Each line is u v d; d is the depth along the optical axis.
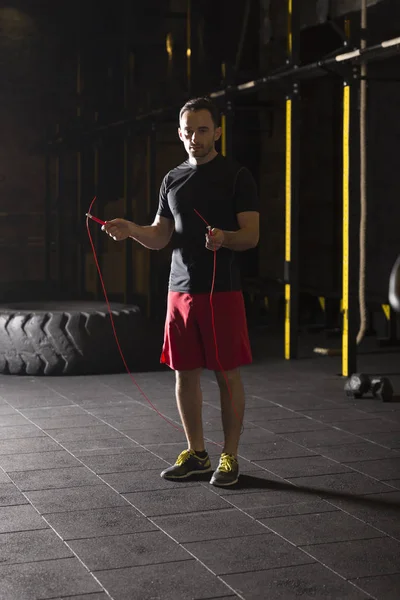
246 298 9.96
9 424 4.86
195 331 3.72
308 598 2.58
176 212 3.73
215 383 6.16
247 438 4.56
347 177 6.34
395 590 2.64
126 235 3.66
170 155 11.09
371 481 3.80
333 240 9.42
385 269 8.51
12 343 6.48
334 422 4.95
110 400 5.55
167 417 5.05
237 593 2.62
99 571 2.78
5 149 12.40
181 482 3.78
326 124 9.45
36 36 12.14
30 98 12.29
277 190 10.29
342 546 3.02
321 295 8.92
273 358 7.34
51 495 3.57
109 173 11.62
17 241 12.57
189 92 8.98
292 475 3.89
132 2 11.08
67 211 12.53
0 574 2.75
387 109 8.38
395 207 8.37
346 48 6.28
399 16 7.82
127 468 3.98
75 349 6.45
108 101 11.70
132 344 6.71
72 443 4.43
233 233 3.56
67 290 12.55
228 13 10.44
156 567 2.82
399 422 4.96
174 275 3.77
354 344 6.40
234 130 10.45
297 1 6.95
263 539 3.08
